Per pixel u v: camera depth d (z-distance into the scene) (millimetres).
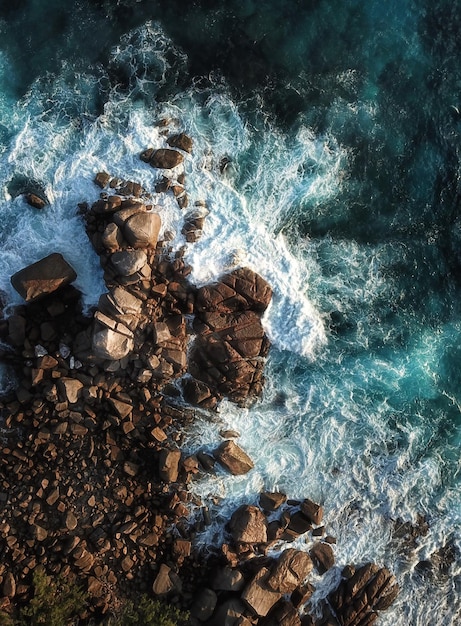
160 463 19516
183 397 20344
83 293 20188
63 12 21828
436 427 21891
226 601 19359
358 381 21703
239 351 20422
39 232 20578
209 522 19953
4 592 18375
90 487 19219
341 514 20984
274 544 20266
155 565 19469
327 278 21859
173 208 20859
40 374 19188
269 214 21609
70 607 18250
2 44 21609
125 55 21797
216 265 20781
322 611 20391
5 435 19188
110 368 19391
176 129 21453
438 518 21422
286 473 20859
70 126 21266
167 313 20297
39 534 18641
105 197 20609
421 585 21156
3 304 19953
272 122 22031
